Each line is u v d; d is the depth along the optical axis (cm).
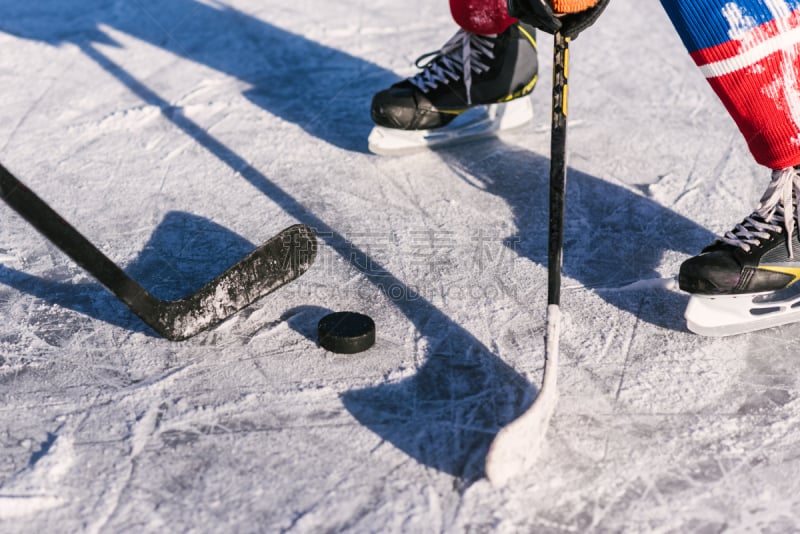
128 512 140
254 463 150
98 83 308
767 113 167
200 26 356
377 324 187
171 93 301
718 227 223
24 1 382
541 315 190
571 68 318
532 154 261
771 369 173
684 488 144
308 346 180
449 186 244
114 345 181
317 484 145
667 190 240
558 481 145
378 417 161
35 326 187
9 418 160
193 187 244
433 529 136
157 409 162
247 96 299
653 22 357
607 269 206
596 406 163
